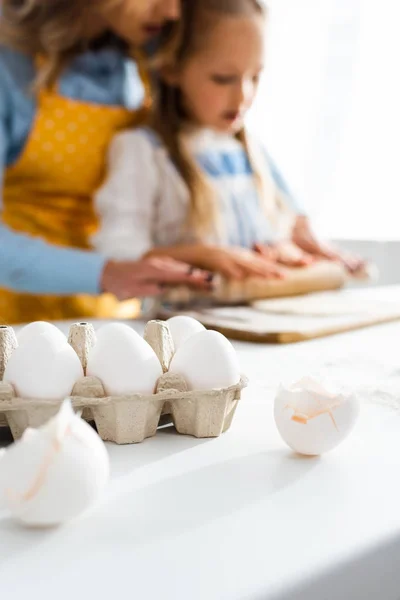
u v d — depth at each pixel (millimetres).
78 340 419
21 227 1165
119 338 396
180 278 933
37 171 1186
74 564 257
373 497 322
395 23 1686
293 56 1785
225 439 406
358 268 1193
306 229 1322
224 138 1332
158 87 1220
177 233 1270
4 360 408
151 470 355
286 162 1835
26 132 1154
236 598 234
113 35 1233
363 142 1750
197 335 414
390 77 1703
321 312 850
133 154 1190
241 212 1311
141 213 1186
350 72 1740
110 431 399
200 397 396
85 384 385
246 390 519
